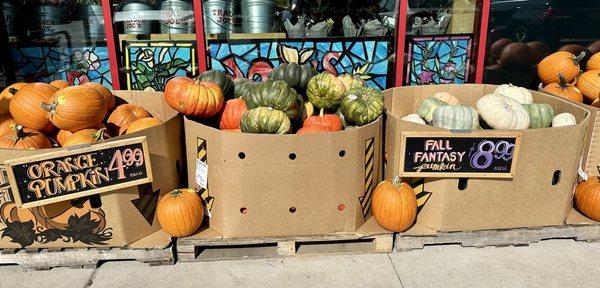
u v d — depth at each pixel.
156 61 4.12
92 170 2.49
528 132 2.69
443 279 2.62
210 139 2.69
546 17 4.36
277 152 2.61
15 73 4.18
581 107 3.13
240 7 4.04
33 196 2.43
